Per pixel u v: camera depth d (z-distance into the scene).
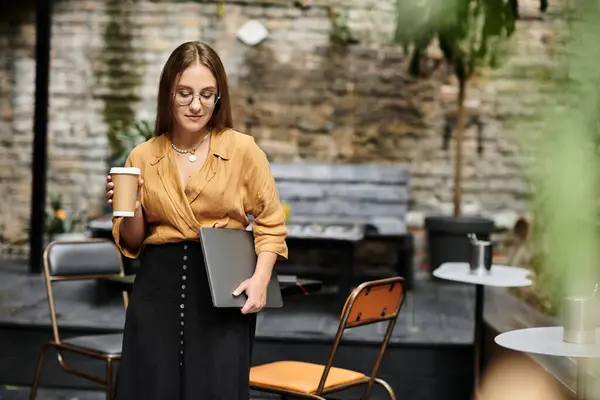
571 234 2.50
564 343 2.70
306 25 8.11
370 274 7.97
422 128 8.09
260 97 8.16
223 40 8.16
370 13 8.06
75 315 5.41
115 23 8.23
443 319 5.65
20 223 8.35
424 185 8.10
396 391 4.83
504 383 4.35
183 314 2.60
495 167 8.05
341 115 8.12
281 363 3.64
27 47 8.28
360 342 4.84
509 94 7.99
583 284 2.71
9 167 8.35
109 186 2.48
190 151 2.62
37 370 4.12
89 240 4.38
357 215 7.68
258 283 2.58
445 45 6.28
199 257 2.61
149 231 2.67
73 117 8.29
